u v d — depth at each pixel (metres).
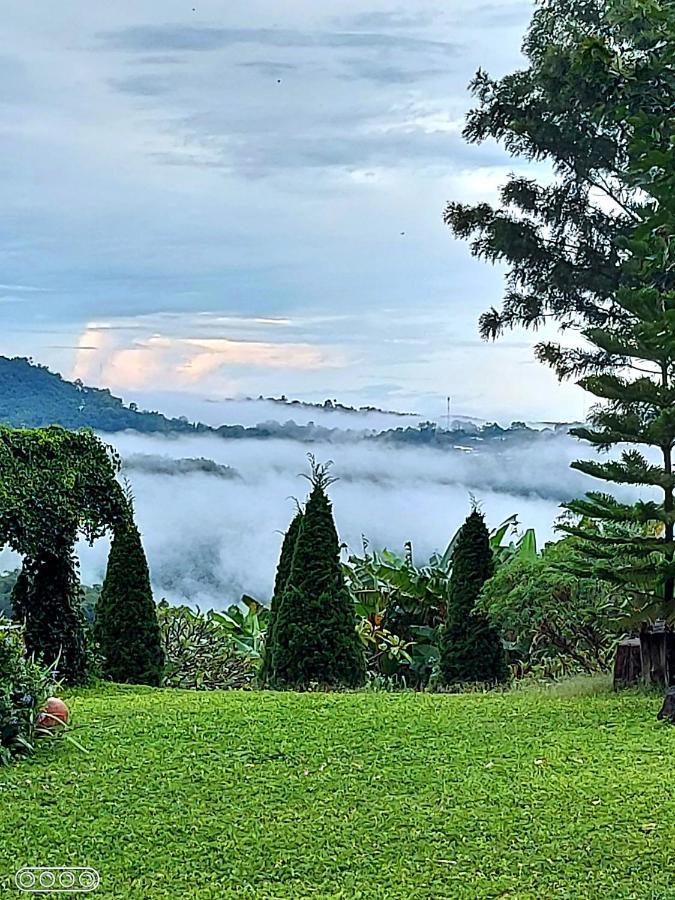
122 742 7.14
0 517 11.12
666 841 4.87
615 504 9.45
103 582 13.02
